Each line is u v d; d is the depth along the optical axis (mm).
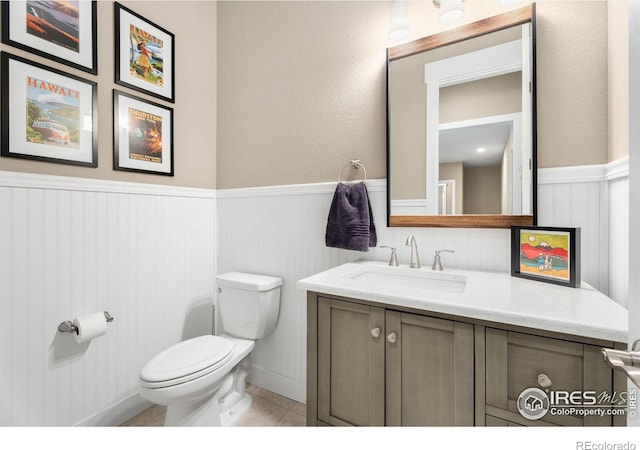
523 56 1258
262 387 1955
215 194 2189
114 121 1613
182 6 1977
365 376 1048
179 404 1293
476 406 852
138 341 1719
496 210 1306
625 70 995
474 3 1381
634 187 499
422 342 939
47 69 1363
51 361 1368
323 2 1764
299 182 1848
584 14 1172
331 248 1730
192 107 2039
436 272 1308
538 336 775
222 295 1832
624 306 1004
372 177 1617
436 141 1431
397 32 1449
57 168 1397
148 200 1777
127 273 1669
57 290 1391
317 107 1780
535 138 1224
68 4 1438
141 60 1743
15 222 1264
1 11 1236
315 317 1161
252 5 2033
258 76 2008
